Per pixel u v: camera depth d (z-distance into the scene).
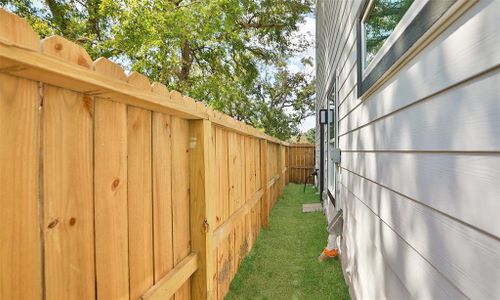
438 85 1.02
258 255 3.73
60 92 0.91
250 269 3.28
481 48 0.78
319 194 7.80
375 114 1.87
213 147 2.36
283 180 9.19
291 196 8.59
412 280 1.25
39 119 0.83
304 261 3.53
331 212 4.89
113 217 1.14
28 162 0.79
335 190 4.37
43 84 0.85
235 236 3.19
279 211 6.43
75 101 0.97
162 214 1.55
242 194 3.61
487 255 0.76
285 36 12.73
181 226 1.79
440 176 1.01
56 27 7.34
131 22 6.06
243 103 13.74
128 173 1.25
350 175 2.89
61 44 0.79
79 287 0.96
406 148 1.32
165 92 1.43
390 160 1.56
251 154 4.29
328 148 5.58
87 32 7.87
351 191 2.82
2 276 0.72
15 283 0.75
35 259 0.81
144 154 1.39
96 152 1.06
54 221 0.87
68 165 0.93
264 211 5.05
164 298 1.47
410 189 1.27
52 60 0.76
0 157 0.72
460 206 0.89
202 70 10.15
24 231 0.78
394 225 1.49
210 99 9.40
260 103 16.64
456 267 0.91
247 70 12.01
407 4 1.35
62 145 0.91
